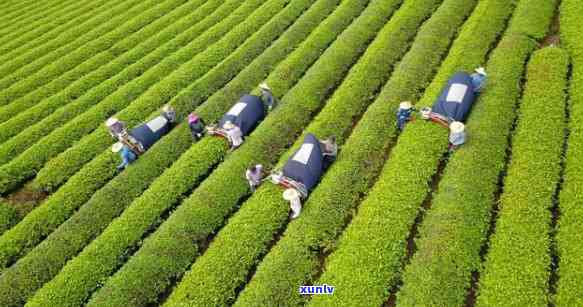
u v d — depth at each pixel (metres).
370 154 26.47
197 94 33.69
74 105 35.19
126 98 35.06
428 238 21.62
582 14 32.75
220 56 37.56
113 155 29.75
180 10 45.88
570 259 19.98
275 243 23.84
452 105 26.28
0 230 27.22
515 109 27.64
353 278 20.73
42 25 48.97
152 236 24.48
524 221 21.53
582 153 23.86
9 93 38.41
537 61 29.94
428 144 25.73
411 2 37.97
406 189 23.88
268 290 20.89
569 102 27.27
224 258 22.55
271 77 33.44
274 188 25.03
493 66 30.23
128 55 40.12
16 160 31.02
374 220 22.70
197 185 27.73
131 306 21.66
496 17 34.62
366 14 38.34
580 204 21.67
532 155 24.30
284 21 40.06
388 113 28.50
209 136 29.45
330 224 23.30
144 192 27.05
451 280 20.02
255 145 28.02
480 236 21.66
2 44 46.88
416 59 32.12
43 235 26.50
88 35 44.56
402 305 19.62
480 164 24.20
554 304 19.09
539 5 34.47
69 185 28.44
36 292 23.19
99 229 25.97
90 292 22.94
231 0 45.34
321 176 25.84
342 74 33.50
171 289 22.80
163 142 29.72
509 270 20.03
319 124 28.72
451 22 35.19
